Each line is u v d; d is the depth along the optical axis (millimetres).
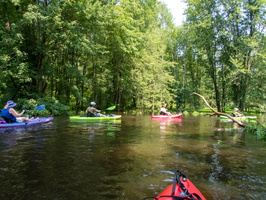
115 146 5047
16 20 12891
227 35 19828
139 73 20906
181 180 2369
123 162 3807
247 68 20547
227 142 5805
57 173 3221
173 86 26859
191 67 31719
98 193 2582
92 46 14156
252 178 3158
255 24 19875
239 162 3938
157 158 4094
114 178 3055
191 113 21125
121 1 16828
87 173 3238
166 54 29766
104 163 3727
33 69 13711
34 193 2564
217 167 3635
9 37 11211
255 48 19266
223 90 23094
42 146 4914
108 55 19609
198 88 27125
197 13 21703
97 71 20375
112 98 23391
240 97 20812
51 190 2650
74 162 3756
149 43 21422
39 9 11250
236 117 13961
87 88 21672
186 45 27156
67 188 2713
